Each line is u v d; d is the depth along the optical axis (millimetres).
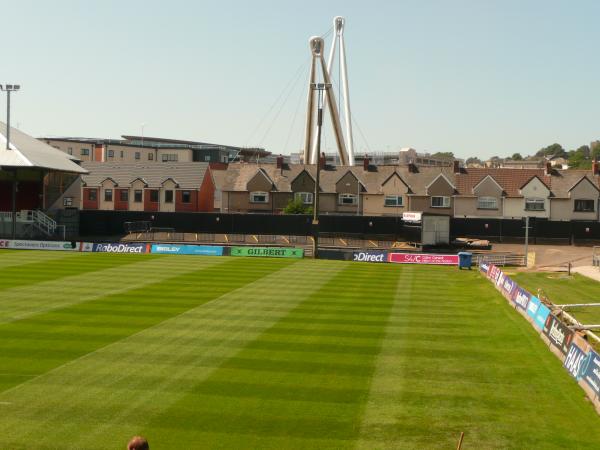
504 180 94062
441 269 59156
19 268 52406
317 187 66625
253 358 26797
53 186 86875
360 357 27234
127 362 25984
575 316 36531
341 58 133250
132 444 11914
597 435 19188
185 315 34875
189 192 102062
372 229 84500
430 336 31141
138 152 149625
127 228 84938
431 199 94438
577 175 93625
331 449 18156
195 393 22469
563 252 74062
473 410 21172
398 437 19016
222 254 66875
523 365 26266
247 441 18625
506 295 42094
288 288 44719
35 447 18047
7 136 77000
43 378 23859
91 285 44281
